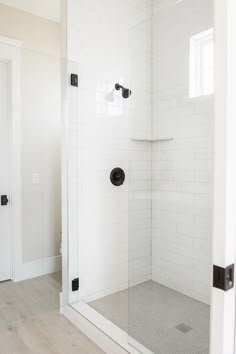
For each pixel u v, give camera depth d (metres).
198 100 2.04
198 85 2.02
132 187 2.49
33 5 2.72
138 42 2.42
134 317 1.96
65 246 2.16
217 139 0.66
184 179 2.21
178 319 1.87
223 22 0.63
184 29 2.13
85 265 2.26
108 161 2.36
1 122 2.22
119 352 1.62
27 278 2.37
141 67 2.45
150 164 2.55
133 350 1.60
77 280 2.19
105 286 2.39
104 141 2.32
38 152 2.38
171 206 2.32
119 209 2.45
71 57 2.10
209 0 1.88
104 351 1.72
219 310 0.67
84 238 2.25
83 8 2.15
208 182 2.00
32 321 2.03
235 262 0.68
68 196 2.15
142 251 2.47
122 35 2.40
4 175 2.25
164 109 2.38
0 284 2.25
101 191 2.33
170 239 2.31
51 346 1.75
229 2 0.62
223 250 0.66
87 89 2.21
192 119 2.11
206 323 1.68
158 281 2.39
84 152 2.22
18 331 1.90
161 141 2.43
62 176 2.17
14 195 2.28
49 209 2.48
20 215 2.32
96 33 2.23
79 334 1.89
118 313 2.09
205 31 1.93
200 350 1.57
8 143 2.25
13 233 2.29
